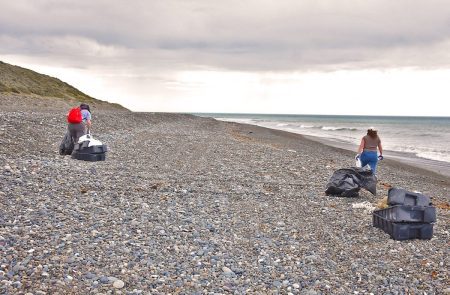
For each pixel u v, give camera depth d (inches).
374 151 613.9
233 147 1119.6
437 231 434.0
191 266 303.9
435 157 1501.0
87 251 309.9
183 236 364.8
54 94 3580.2
